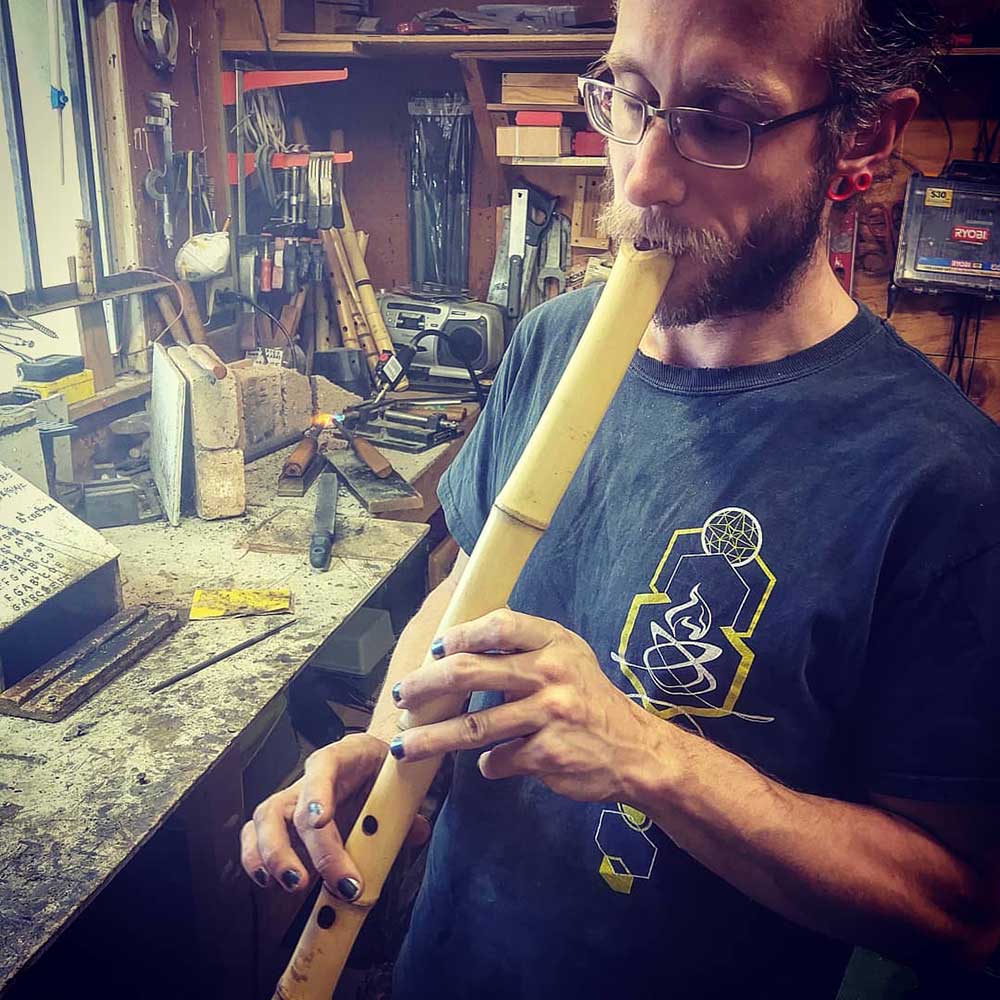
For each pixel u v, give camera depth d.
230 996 1.57
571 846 0.84
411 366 2.94
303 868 0.77
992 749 0.70
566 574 0.87
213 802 1.46
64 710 1.23
